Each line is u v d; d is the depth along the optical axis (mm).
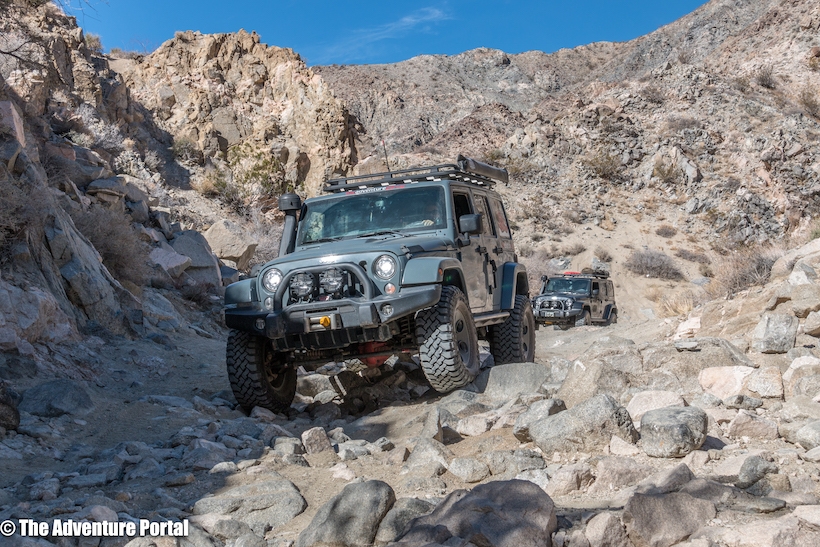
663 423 4297
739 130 62719
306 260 6918
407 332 7262
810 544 2846
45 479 4766
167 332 12797
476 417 5812
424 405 6957
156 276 16031
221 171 32625
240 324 6973
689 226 51906
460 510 3295
